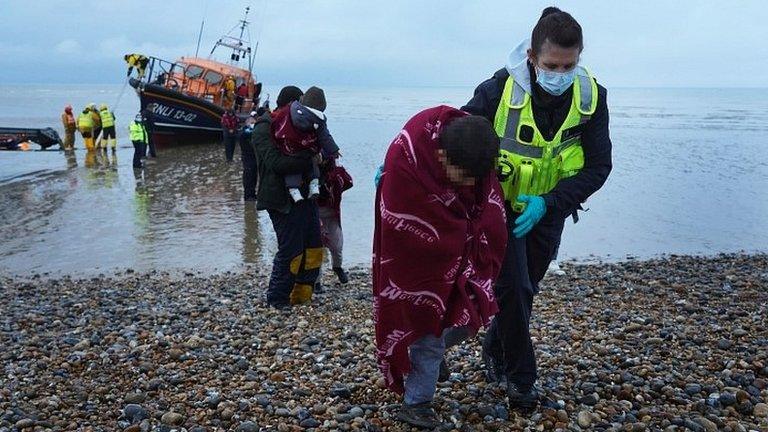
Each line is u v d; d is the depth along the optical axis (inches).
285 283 287.7
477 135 130.3
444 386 176.2
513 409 159.5
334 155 273.6
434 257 136.5
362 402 171.2
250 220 549.6
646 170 896.3
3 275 396.5
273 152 269.7
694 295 317.7
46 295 343.0
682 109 3693.4
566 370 188.9
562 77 138.0
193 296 328.5
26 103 5064.0
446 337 151.3
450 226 135.3
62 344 239.9
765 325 245.1
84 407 173.5
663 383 175.2
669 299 310.5
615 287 342.3
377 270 143.3
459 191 137.2
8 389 186.5
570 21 136.4
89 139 1129.4
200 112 1203.2
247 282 366.9
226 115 975.0
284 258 285.9
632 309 286.2
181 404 172.7
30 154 1127.0
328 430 153.5
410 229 135.2
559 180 148.7
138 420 162.6
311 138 266.8
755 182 779.4
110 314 291.6
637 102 5492.1
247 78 1314.0
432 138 133.7
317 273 294.0
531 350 156.1
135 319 279.7
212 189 721.6
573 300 309.4
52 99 6245.1
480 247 140.4
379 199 141.2
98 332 255.9
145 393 181.2
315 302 298.5
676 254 462.3
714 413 159.3
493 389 171.8
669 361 196.1
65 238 490.3
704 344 216.1
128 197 669.9
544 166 145.9
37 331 267.9
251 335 246.7
